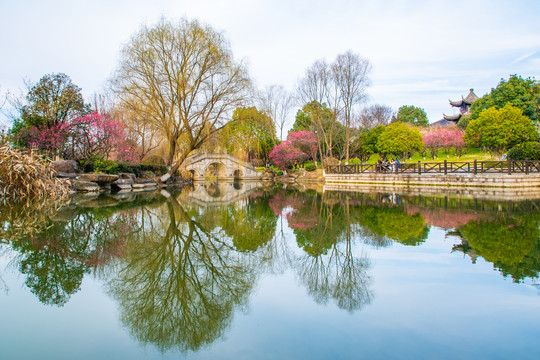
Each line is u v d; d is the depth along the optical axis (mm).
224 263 5445
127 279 4520
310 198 16766
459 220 8648
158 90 18453
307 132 39125
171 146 20141
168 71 18531
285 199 16578
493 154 34344
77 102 19375
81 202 12477
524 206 11094
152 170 26188
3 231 7113
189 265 5250
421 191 18250
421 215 9703
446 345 2682
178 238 7145
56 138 17484
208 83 19266
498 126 29594
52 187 13164
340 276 4637
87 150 19625
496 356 2518
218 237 7457
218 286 4348
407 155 43656
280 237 7539
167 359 2553
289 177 39188
